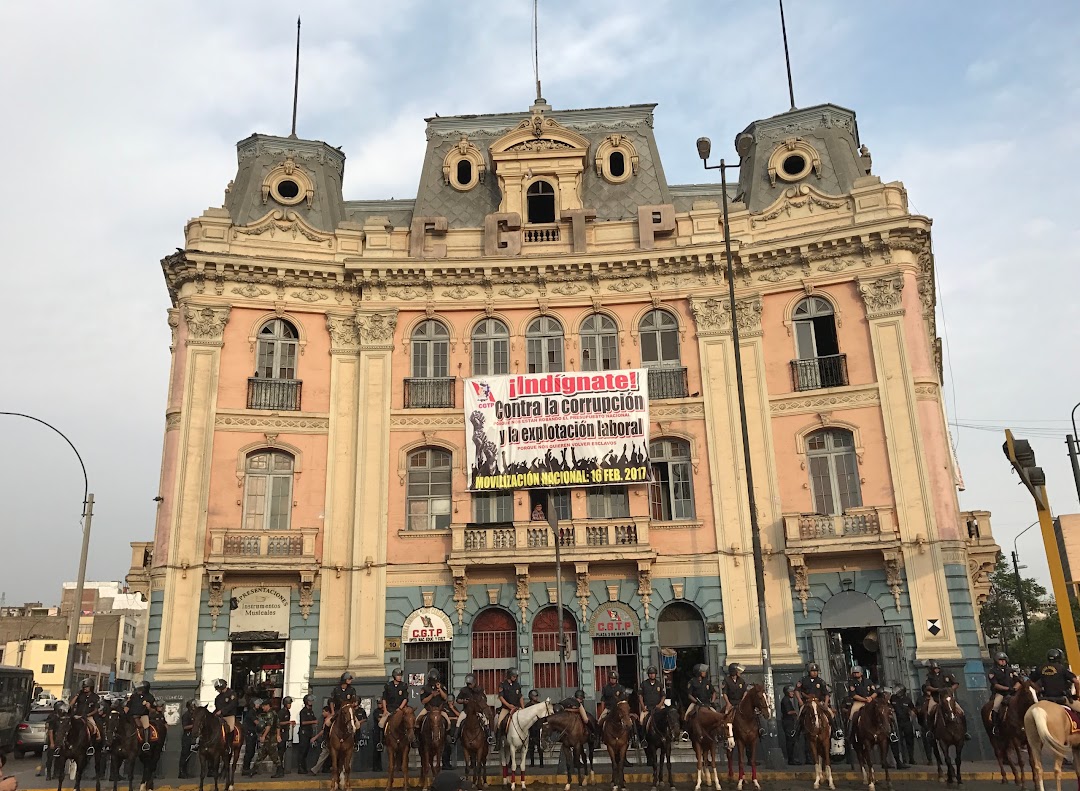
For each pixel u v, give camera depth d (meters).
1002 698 17.98
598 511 27.47
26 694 34.16
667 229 29.17
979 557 30.95
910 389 26.39
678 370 28.19
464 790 7.80
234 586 26.00
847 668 24.98
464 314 29.11
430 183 31.45
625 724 18.16
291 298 28.73
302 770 22.69
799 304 28.17
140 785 20.38
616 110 32.44
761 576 22.36
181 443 26.58
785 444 27.12
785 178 29.91
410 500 27.59
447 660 26.09
